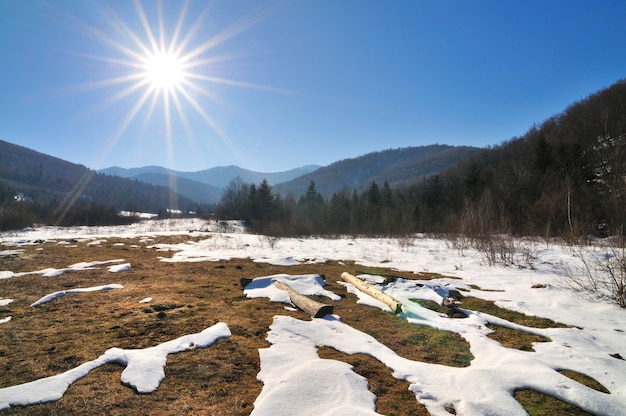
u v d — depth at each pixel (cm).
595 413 253
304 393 266
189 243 1370
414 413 253
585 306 502
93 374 294
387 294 561
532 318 471
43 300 511
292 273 758
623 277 569
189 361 322
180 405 254
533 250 1002
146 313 457
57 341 364
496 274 743
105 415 239
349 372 302
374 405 259
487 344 373
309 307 480
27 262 832
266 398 258
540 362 326
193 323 422
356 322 455
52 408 244
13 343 358
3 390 262
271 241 1352
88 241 1291
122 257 952
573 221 1298
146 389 272
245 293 578
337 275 747
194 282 653
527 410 256
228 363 321
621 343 377
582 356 346
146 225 3148
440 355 355
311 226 2805
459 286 642
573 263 788
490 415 247
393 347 375
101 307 485
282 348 357
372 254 1063
